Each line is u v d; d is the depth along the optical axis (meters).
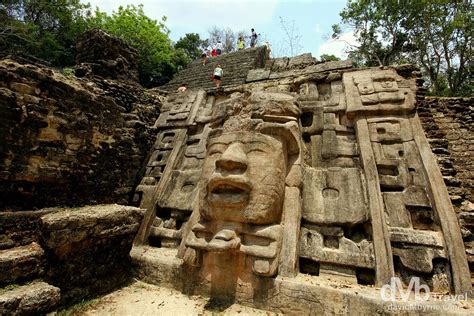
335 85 5.12
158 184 5.43
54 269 3.22
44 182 4.04
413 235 3.36
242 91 6.11
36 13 14.15
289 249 3.42
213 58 14.39
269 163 3.62
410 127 4.17
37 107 3.93
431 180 3.67
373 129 4.32
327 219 3.73
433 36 13.34
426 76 14.84
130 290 3.83
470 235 3.36
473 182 4.55
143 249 4.57
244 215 3.43
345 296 2.92
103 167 5.08
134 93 6.85
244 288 3.37
